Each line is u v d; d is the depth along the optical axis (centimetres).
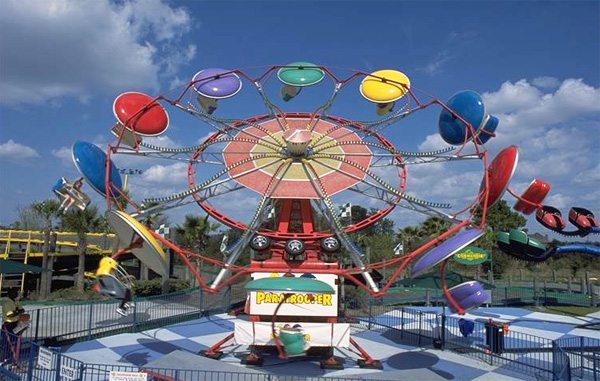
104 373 1634
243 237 1956
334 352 2100
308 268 1920
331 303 1827
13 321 1833
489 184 1775
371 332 2559
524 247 2694
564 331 2831
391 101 2078
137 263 5003
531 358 2091
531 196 1986
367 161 2144
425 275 2575
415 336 2472
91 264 4619
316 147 2145
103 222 4097
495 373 1869
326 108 2162
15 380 1427
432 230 5741
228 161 2148
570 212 2731
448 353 2152
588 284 4650
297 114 2306
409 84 2077
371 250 5538
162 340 2234
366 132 2228
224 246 2945
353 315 3033
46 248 3722
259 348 2045
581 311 3659
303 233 2083
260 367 1850
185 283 4178
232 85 2152
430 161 2025
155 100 1989
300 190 2058
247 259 3947
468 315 3284
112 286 1603
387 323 2792
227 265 1881
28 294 3634
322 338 1769
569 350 2131
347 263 2841
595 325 2997
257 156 2045
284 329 1722
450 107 2069
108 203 1786
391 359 2045
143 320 2519
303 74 2125
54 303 3234
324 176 2094
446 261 1612
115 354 1973
